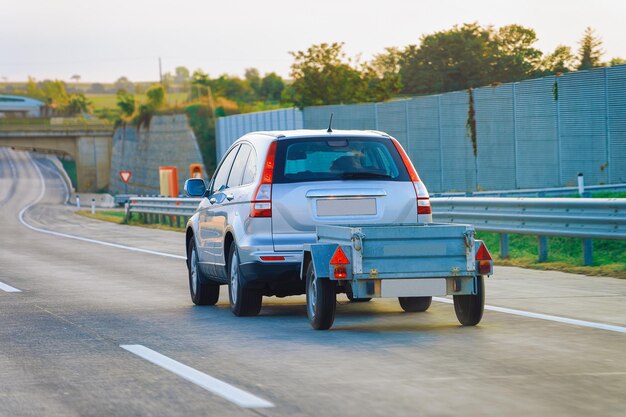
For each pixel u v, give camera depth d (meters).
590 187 41.09
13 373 11.32
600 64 135.88
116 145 184.12
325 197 15.81
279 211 15.77
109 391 10.15
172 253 33.44
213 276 17.91
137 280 23.83
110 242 41.00
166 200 53.75
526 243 28.55
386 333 14.02
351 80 128.25
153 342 13.58
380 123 70.44
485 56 155.62
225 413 8.98
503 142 55.81
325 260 14.05
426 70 158.00
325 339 13.55
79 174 192.88
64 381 10.77
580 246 26.86
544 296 17.95
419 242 13.84
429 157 63.78
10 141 191.38
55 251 35.81
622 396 9.50
